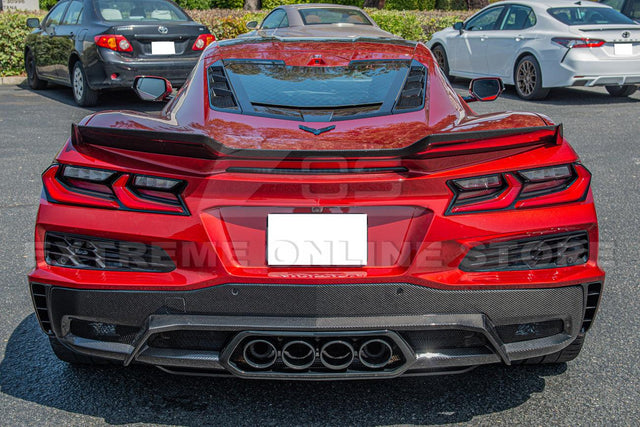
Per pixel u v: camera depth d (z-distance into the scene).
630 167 6.53
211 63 3.38
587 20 10.23
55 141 7.58
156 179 2.41
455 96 3.27
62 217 2.47
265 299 2.36
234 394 2.76
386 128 2.70
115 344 2.52
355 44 3.67
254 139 2.57
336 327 2.34
